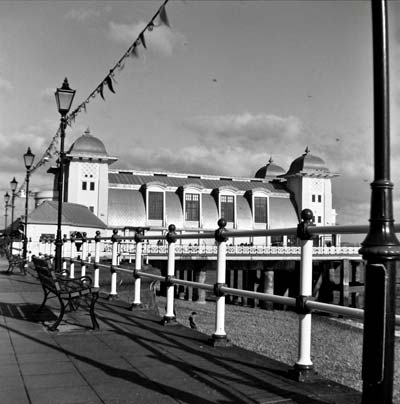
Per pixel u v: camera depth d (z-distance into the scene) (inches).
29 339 279.4
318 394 182.1
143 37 314.0
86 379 201.2
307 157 4114.2
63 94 648.4
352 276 2486.5
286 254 2469.2
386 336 118.3
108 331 303.9
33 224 2192.4
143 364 224.8
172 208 3779.5
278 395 181.2
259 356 240.7
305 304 200.7
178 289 2294.5
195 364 224.7
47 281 328.8
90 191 3501.5
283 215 4015.8
